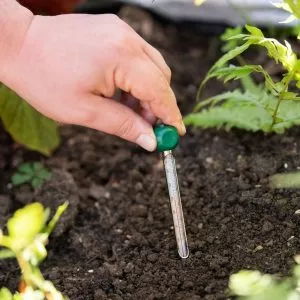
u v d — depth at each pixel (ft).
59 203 1.93
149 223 1.84
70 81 1.48
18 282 1.72
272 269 1.55
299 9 1.57
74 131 2.28
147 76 1.48
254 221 1.71
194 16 2.65
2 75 1.54
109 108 1.51
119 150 2.18
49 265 1.79
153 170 2.08
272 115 1.80
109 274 1.67
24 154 2.19
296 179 1.77
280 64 2.30
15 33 1.50
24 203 1.98
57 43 1.49
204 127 2.00
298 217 1.67
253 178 1.86
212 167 1.98
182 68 2.49
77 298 1.61
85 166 2.14
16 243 1.58
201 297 1.53
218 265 1.59
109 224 1.87
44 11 2.13
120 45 1.47
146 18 2.69
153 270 1.65
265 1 2.48
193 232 1.74
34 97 1.53
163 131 1.53
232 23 2.58
